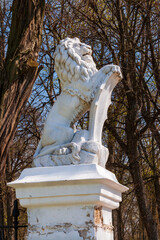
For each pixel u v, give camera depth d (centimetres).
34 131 1034
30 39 513
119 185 305
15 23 520
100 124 316
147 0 877
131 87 878
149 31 902
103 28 912
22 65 499
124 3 900
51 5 894
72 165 289
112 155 1056
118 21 894
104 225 295
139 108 873
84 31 931
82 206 279
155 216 1345
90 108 316
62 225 279
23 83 504
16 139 1067
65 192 277
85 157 296
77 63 327
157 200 1044
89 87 317
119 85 951
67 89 327
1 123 483
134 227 1245
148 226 899
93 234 271
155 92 1041
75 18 896
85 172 281
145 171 1179
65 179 274
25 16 518
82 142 303
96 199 272
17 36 511
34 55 516
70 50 333
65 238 276
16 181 289
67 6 879
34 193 284
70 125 329
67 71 330
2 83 497
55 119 329
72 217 279
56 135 318
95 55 975
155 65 909
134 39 962
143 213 902
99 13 948
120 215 1066
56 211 284
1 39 877
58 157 303
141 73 879
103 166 307
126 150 941
